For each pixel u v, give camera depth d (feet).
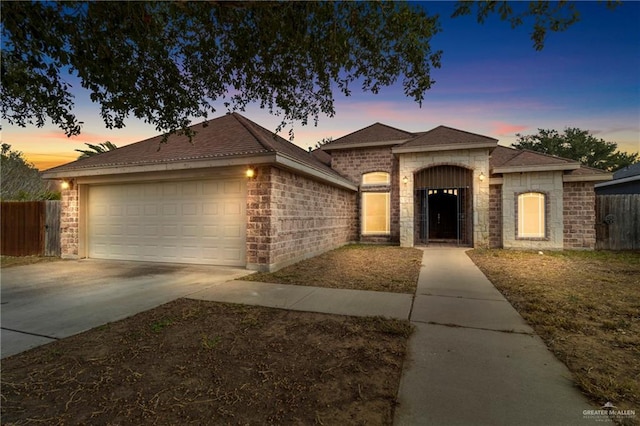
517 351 10.89
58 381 9.05
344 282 21.63
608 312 14.78
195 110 15.60
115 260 31.37
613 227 39.01
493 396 8.21
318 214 35.35
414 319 14.24
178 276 23.58
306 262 29.84
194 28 13.50
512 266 27.61
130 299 17.51
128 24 11.37
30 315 14.90
